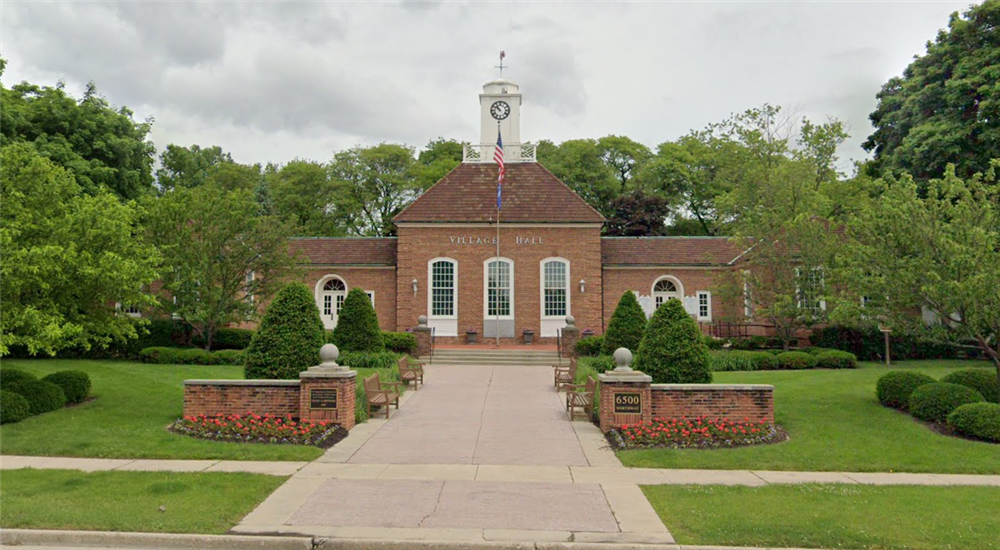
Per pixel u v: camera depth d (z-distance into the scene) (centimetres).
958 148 2652
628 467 1104
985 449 1231
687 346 1513
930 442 1281
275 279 2727
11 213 1459
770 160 4056
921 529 779
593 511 852
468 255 3203
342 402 1374
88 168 2888
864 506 876
